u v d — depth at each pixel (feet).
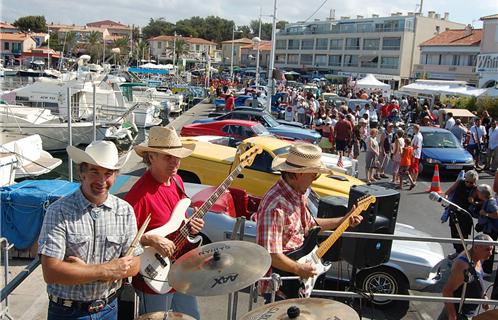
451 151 55.31
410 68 261.44
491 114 97.96
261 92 119.44
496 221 25.88
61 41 322.75
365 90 140.67
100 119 76.33
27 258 24.53
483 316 10.05
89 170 9.70
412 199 44.34
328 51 307.17
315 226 12.35
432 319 20.95
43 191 24.85
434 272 21.45
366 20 281.33
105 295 10.35
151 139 12.91
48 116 70.08
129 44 320.70
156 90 132.87
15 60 289.53
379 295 15.03
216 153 35.09
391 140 52.21
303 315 8.48
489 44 148.46
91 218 9.84
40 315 17.85
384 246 15.21
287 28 346.33
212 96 143.74
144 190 12.78
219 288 9.11
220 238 22.48
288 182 12.12
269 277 11.37
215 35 515.91
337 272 21.27
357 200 14.10
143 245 12.05
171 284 9.67
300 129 61.57
